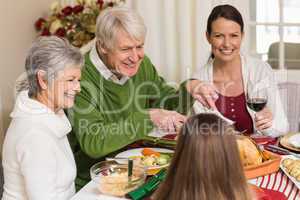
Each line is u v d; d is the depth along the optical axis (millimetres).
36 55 1393
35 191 1323
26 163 1332
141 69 2047
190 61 2891
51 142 1387
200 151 882
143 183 1354
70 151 1572
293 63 3109
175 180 910
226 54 2062
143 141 1751
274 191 1304
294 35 3061
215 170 879
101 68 1796
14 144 1377
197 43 2848
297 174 1400
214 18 2039
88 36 2674
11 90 2518
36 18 2889
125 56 1738
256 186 1305
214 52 2100
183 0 2789
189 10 2830
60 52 1394
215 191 877
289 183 1388
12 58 2572
